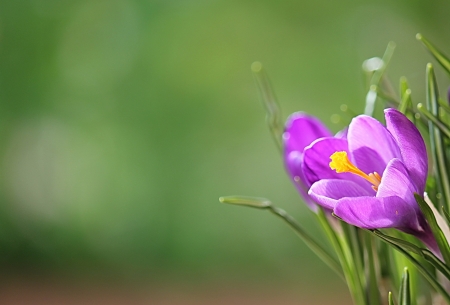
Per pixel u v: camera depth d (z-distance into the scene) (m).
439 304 0.72
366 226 0.66
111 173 3.68
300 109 3.62
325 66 3.54
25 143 3.58
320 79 3.55
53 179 3.64
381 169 0.67
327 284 3.39
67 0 3.50
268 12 3.59
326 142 0.68
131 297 3.31
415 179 0.66
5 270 3.64
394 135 0.66
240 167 3.72
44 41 3.50
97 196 3.67
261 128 3.68
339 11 3.47
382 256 0.72
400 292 0.68
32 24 3.48
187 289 3.42
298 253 3.54
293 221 0.73
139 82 3.62
